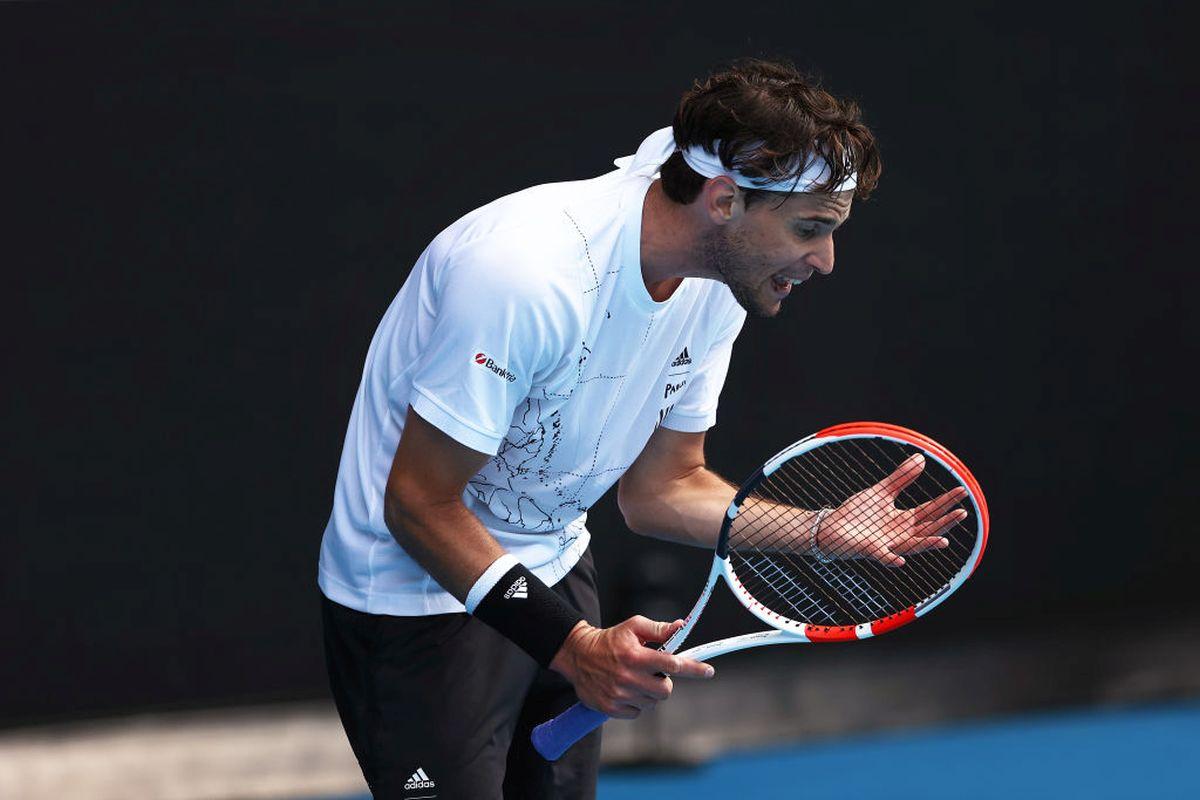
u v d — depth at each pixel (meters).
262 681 17.34
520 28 17.39
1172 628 20.81
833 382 18.94
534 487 9.52
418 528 8.70
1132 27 19.77
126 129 16.19
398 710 9.55
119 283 16.34
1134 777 18.22
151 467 16.66
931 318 19.28
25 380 16.12
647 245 8.74
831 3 18.45
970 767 18.55
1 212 15.85
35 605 16.41
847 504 9.80
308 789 17.45
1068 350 19.95
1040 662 20.38
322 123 16.84
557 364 8.70
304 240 16.92
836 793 17.73
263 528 17.14
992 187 19.38
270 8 16.53
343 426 17.31
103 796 16.59
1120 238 20.03
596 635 8.63
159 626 16.86
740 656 19.34
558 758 10.27
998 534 19.97
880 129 18.78
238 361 16.84
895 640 19.97
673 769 18.41
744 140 8.29
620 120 17.88
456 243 8.85
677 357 9.53
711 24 18.05
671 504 10.55
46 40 15.82
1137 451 20.41
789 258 8.65
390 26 16.97
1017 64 19.31
